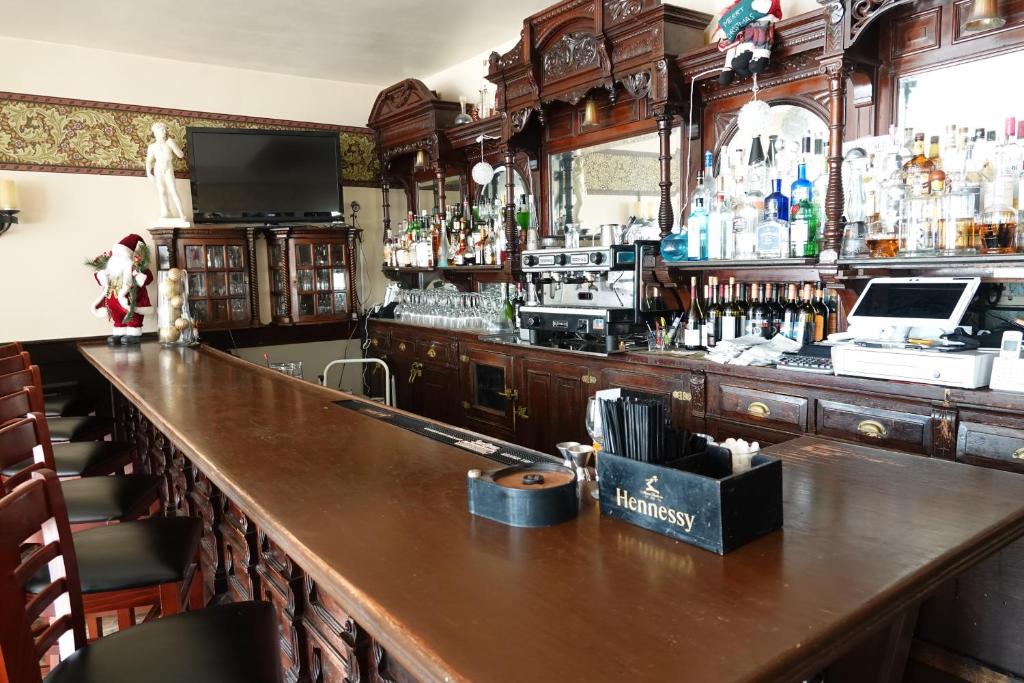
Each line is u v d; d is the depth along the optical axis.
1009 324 2.53
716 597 0.95
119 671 1.30
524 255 4.08
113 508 2.34
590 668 0.78
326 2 4.21
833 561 1.06
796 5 3.33
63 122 5.00
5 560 1.11
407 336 5.43
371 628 0.95
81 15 4.37
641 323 3.57
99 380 5.22
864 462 1.59
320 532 1.24
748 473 1.12
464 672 0.78
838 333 2.89
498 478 1.34
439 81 5.81
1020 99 2.50
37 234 4.96
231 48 5.09
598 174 4.29
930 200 2.50
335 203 5.78
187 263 5.25
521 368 4.16
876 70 2.87
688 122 3.62
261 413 2.36
